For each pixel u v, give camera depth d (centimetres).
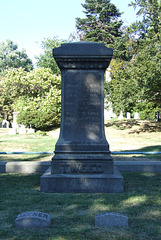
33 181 664
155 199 510
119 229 380
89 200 507
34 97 2592
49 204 488
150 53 1944
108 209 461
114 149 1357
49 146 1455
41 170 770
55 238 353
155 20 2080
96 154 594
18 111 2589
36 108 2517
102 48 590
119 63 2809
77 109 608
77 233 367
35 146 1459
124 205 480
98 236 358
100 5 4106
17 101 2567
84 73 609
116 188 560
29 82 2491
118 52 2567
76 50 589
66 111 608
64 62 602
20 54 6494
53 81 2580
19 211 454
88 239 350
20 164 773
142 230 377
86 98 608
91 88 609
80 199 514
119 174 589
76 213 444
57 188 565
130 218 422
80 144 597
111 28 4016
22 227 390
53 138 1872
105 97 2483
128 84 2033
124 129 2256
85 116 607
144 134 2012
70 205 482
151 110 3309
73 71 609
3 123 3634
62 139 603
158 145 1490
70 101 609
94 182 562
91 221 412
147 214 438
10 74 2559
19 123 2452
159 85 1867
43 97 2622
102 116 606
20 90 2591
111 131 2167
